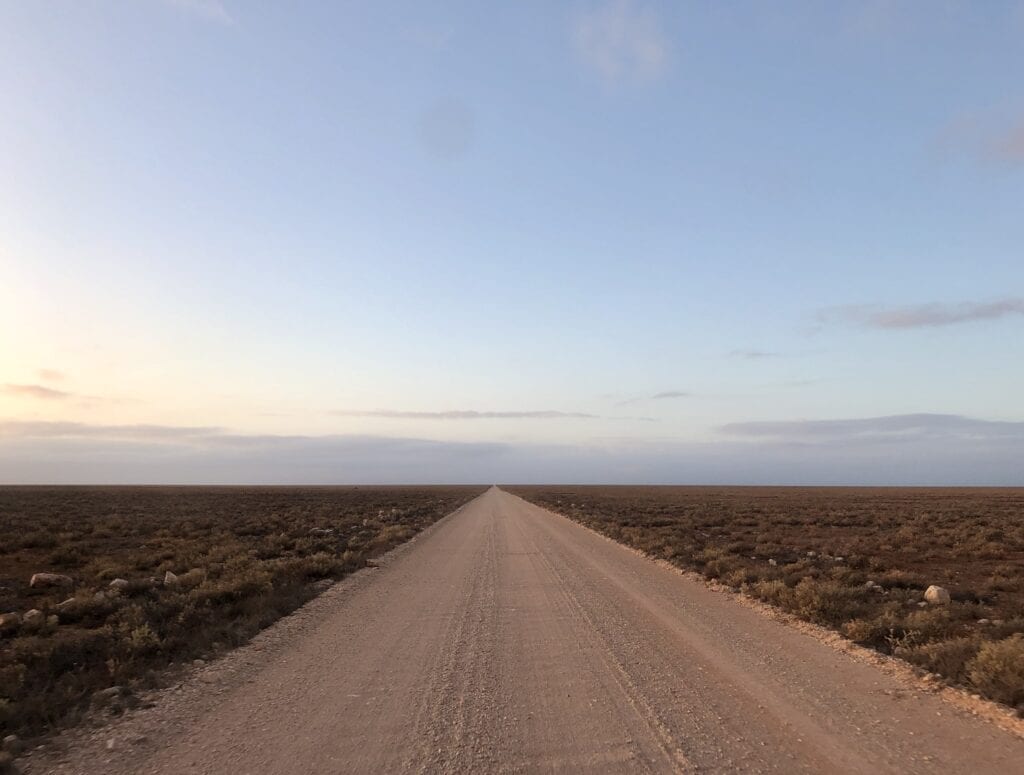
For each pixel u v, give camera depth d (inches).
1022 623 419.8
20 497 2822.3
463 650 409.4
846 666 359.3
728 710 286.7
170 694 323.0
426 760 236.8
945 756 231.8
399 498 3722.9
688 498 3646.7
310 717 287.0
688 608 550.3
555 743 251.1
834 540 1208.8
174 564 808.9
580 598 602.5
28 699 298.7
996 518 1712.6
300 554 959.6
